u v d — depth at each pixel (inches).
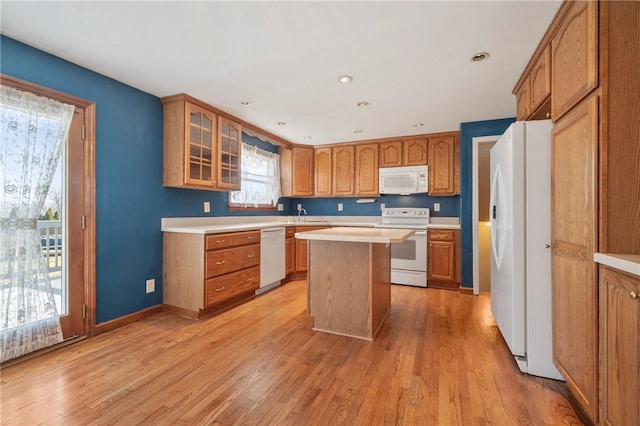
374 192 184.2
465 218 151.3
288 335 99.5
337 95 115.4
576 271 60.1
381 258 110.0
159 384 71.1
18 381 71.9
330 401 65.1
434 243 161.2
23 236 80.9
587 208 55.8
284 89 110.2
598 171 53.2
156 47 82.6
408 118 143.2
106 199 101.5
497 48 82.5
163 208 122.0
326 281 102.4
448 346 91.7
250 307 127.9
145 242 115.0
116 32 75.5
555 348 70.2
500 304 91.5
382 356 85.3
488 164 176.6
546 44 76.7
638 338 42.4
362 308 97.7
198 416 60.2
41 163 83.7
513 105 125.6
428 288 161.5
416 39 78.2
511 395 67.5
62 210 91.3
